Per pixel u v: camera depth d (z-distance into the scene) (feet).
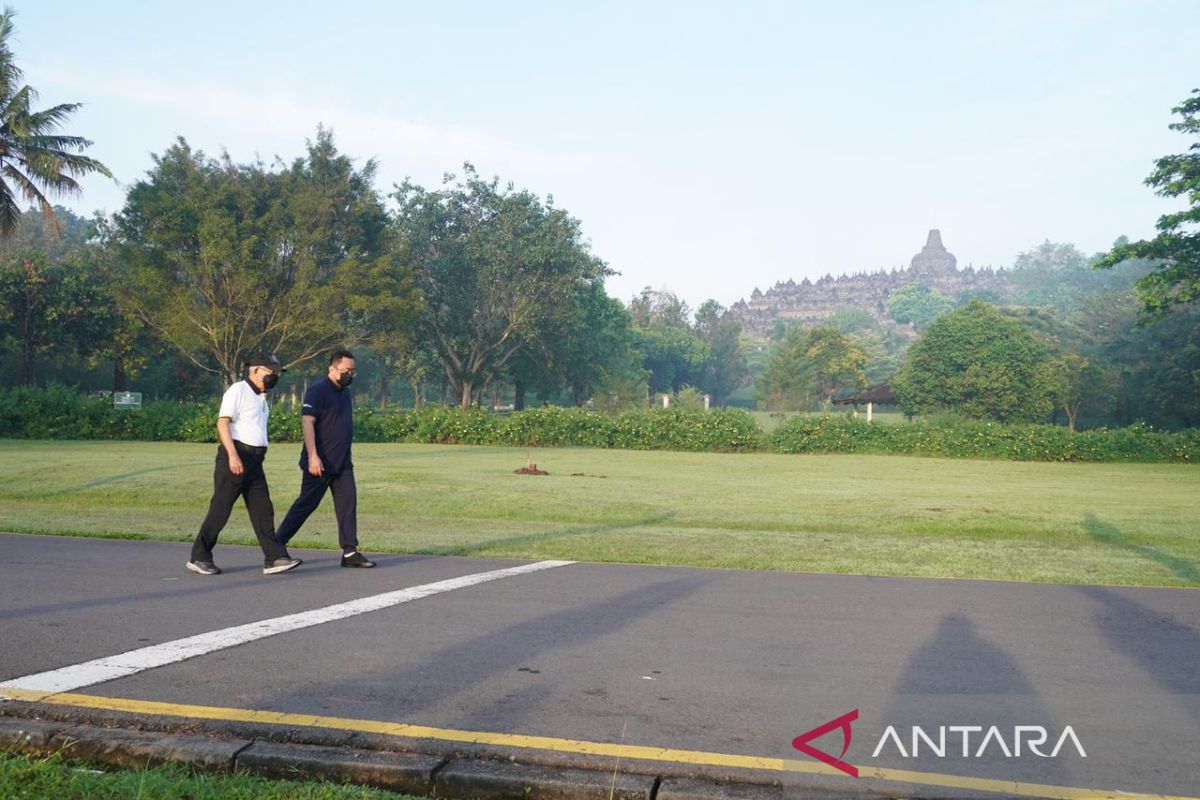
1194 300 114.73
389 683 14.71
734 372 529.86
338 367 27.25
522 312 201.46
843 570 27.89
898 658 16.42
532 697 14.07
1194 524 42.57
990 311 276.21
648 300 500.74
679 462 84.02
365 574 25.90
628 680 15.02
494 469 68.08
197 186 145.79
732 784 10.82
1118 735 11.24
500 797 10.85
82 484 52.44
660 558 30.17
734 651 16.98
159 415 103.04
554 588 23.68
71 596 21.84
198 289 147.43
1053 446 99.50
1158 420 247.50
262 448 25.68
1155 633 18.84
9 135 120.67
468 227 202.69
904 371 286.05
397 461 75.72
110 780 10.73
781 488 58.29
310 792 10.59
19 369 200.95
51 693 13.80
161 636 17.75
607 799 10.62
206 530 25.58
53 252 294.46
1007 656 16.60
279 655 16.35
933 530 41.16
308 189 153.48
